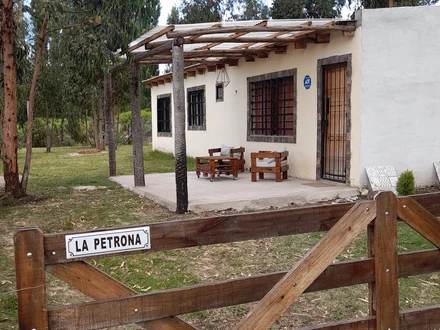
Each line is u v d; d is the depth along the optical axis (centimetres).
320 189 810
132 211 745
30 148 870
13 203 816
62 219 700
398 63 811
